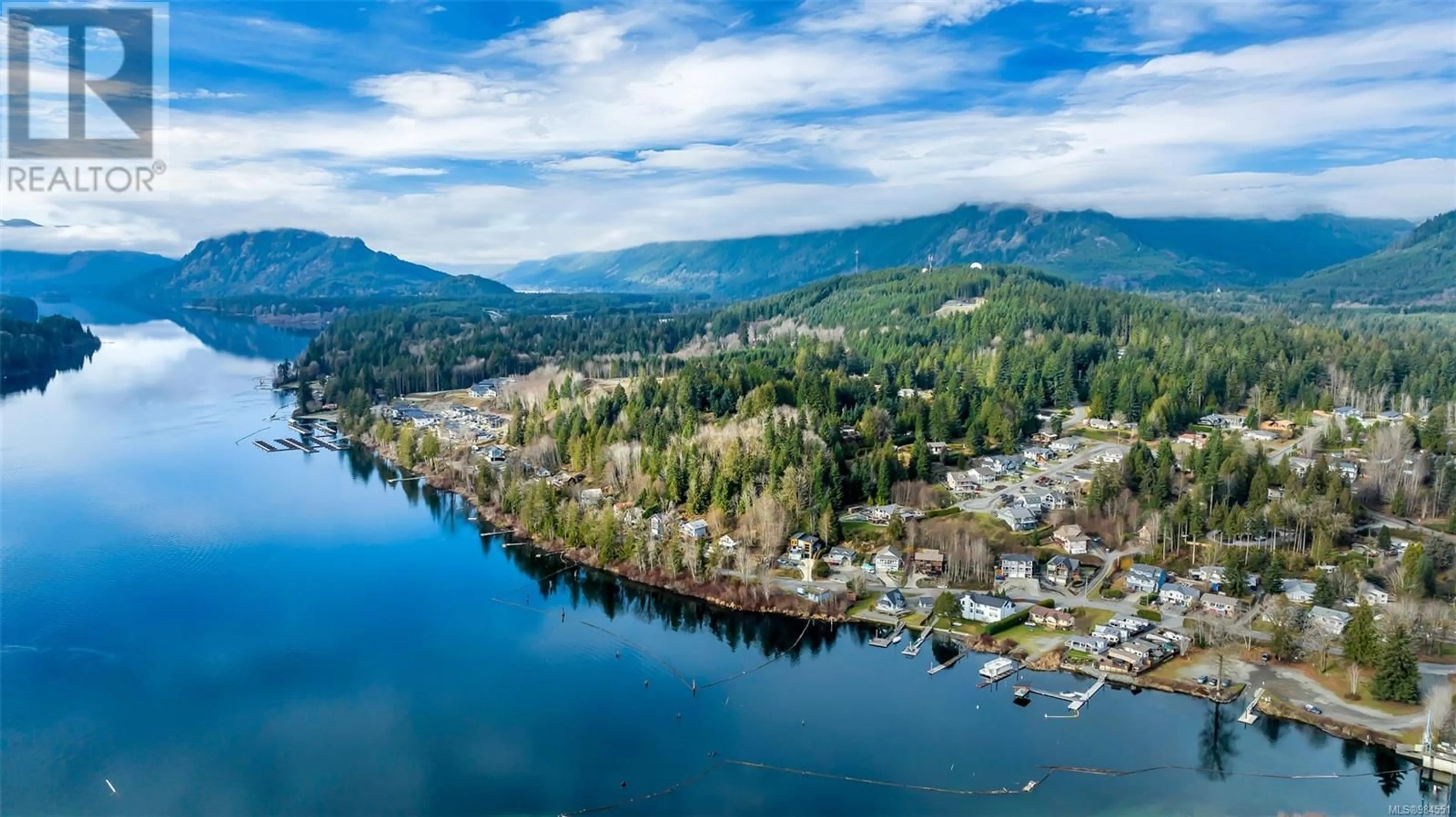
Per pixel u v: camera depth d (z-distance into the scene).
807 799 148.50
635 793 150.62
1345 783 150.88
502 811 146.50
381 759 159.75
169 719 172.00
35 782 153.25
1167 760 157.50
